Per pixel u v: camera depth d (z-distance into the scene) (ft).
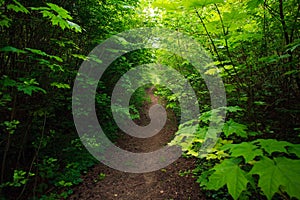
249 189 6.55
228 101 12.46
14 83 8.09
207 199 11.23
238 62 11.39
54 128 15.84
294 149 3.94
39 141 12.33
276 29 9.07
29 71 11.02
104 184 13.78
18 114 11.74
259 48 9.59
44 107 12.35
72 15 15.06
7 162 11.73
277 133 8.70
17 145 11.57
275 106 9.88
